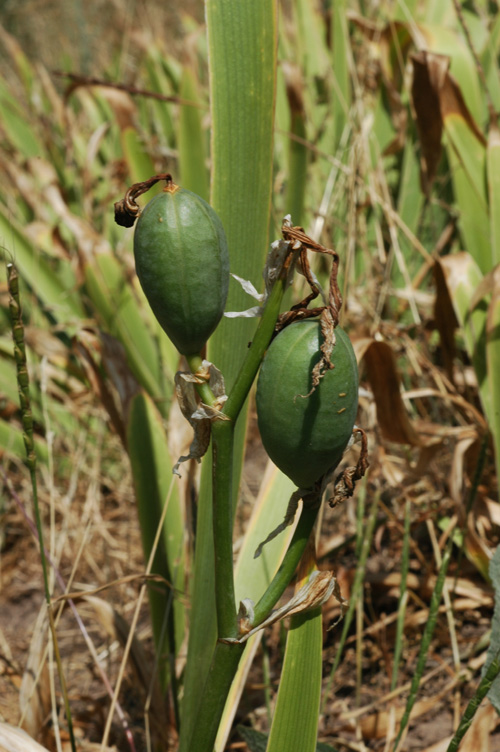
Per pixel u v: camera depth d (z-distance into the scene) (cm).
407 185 148
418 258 147
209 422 48
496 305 88
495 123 105
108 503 143
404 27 138
